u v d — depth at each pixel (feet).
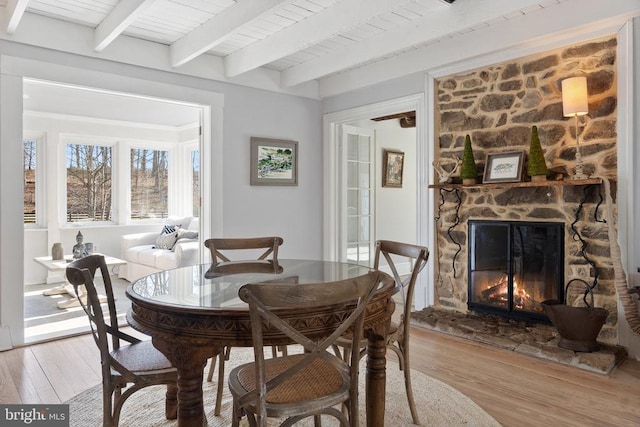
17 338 10.84
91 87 11.80
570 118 10.73
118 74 12.25
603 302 10.21
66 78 11.35
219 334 5.13
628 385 8.56
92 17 11.00
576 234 10.62
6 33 10.38
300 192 16.70
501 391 8.39
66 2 10.20
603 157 10.21
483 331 11.19
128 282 20.45
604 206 10.14
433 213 13.53
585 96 9.93
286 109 16.22
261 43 12.84
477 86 12.53
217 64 14.19
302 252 16.79
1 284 10.57
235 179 14.79
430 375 9.20
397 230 21.35
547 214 11.13
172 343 5.27
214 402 8.16
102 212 22.54
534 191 11.37
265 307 4.56
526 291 11.62
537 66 11.31
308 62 14.78
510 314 11.84
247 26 11.88
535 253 11.38
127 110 20.11
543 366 9.59
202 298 5.73
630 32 9.69
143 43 12.57
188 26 11.73
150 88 12.85
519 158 11.42
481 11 10.12
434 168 13.43
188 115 21.43
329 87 16.52
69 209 21.44
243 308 5.15
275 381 4.78
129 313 6.23
